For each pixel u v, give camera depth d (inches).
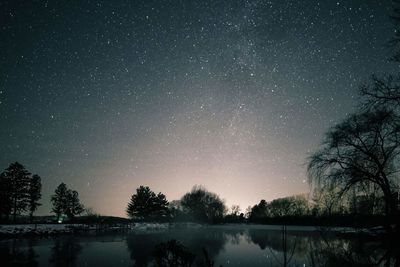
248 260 1126.4
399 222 866.8
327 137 1098.1
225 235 2356.1
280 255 1195.3
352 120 1039.6
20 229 2257.6
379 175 967.6
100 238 2044.8
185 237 2175.2
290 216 3186.5
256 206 4756.4
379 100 781.3
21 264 1083.9
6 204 2778.1
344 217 835.4
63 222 3358.8
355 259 831.1
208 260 530.0
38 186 3024.1
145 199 4372.5
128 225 3452.3
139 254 1302.9
